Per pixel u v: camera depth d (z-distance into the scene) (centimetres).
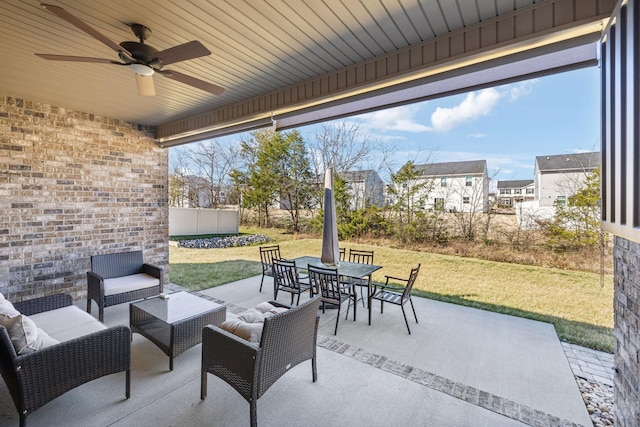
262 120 422
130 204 531
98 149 491
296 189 1127
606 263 553
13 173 409
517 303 479
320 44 271
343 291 427
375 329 371
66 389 200
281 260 469
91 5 213
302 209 1127
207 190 1442
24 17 228
